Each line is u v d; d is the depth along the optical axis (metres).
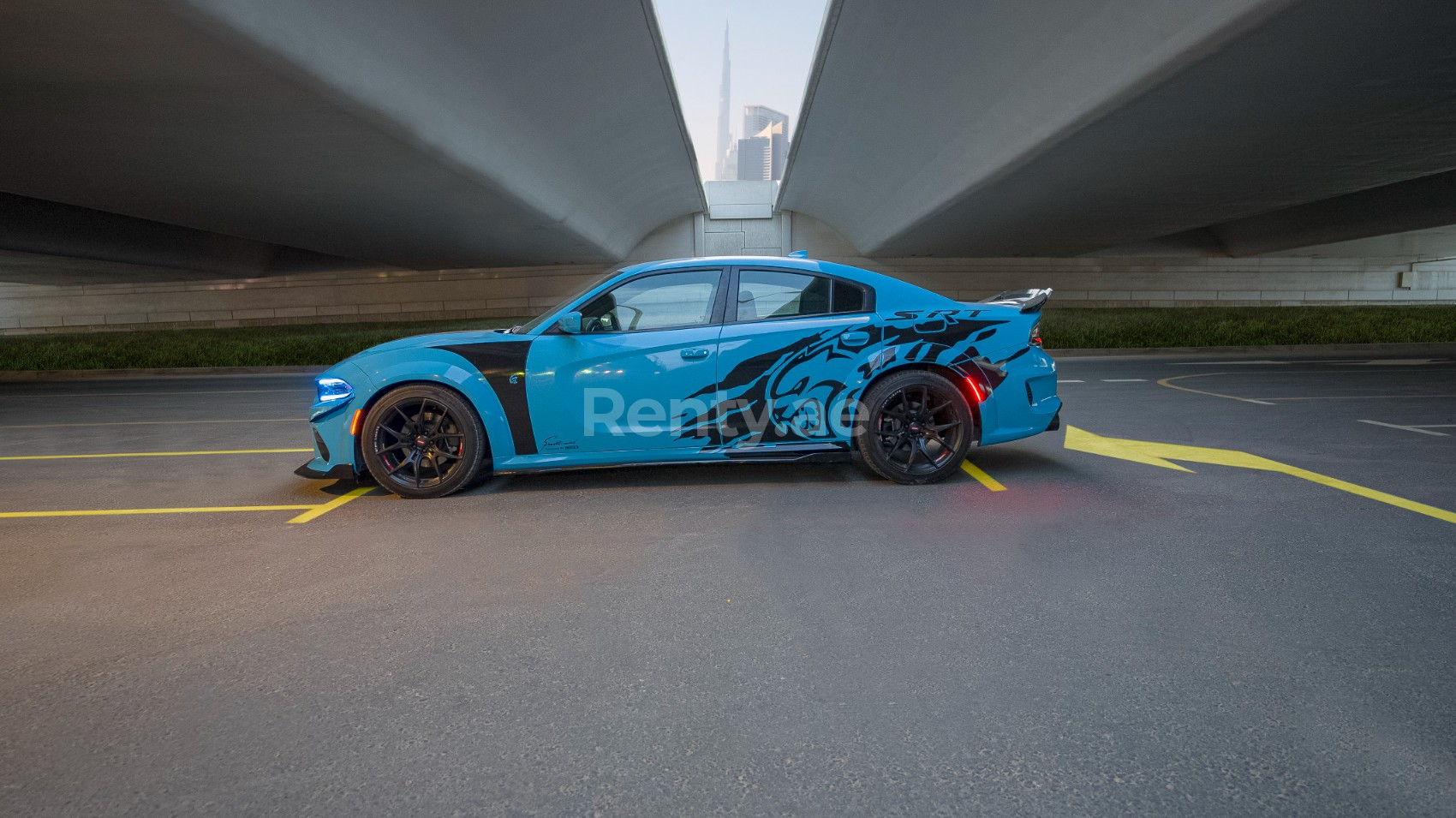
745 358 4.83
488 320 38.75
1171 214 26.58
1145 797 1.84
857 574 3.32
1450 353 15.55
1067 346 17.59
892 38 15.26
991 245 36.97
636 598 3.12
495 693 2.39
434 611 3.03
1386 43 10.23
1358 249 41.44
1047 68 13.69
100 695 2.43
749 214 44.16
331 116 12.64
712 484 5.01
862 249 42.28
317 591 3.27
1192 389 9.84
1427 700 2.23
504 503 4.67
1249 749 2.02
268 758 2.07
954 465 4.88
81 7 8.36
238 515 4.57
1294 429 6.68
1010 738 2.09
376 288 43.06
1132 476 4.99
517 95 15.88
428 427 4.87
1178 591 3.06
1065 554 3.51
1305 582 3.13
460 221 24.88
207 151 14.88
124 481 5.70
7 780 2.00
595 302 4.91
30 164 15.86
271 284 42.50
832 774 1.95
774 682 2.42
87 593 3.31
